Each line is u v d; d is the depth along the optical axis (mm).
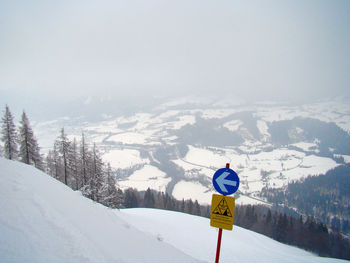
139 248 5031
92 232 4414
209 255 10797
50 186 6656
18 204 4027
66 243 3439
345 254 37250
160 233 12812
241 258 11305
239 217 51469
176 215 21656
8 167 6777
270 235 42969
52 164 32875
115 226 5879
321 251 37250
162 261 4902
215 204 5406
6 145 26109
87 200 7750
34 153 27141
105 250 3855
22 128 26500
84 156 29984
